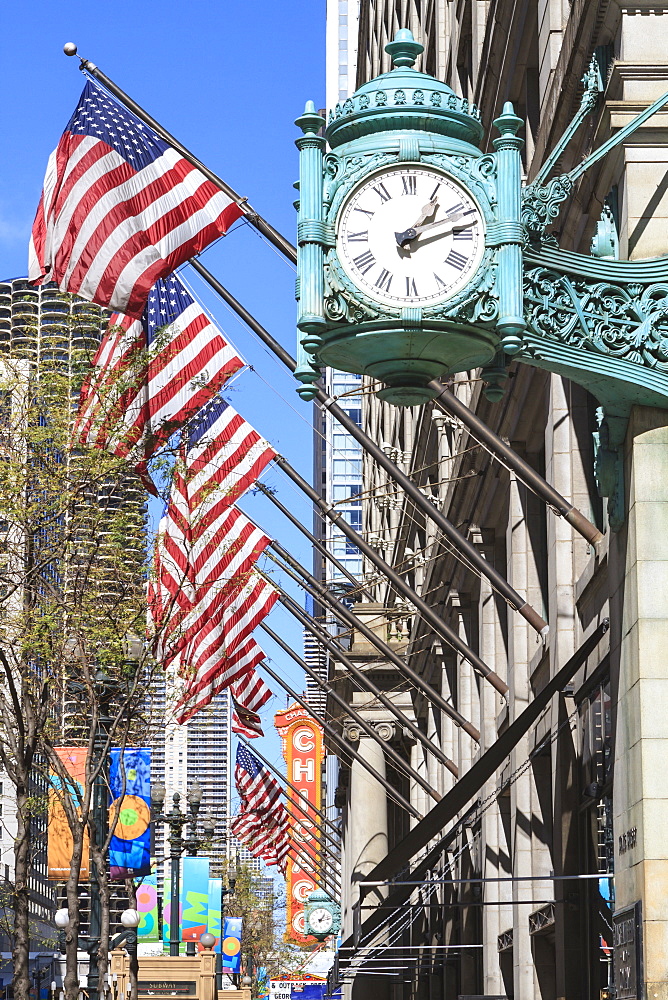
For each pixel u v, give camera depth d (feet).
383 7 211.41
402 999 178.50
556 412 78.48
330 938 331.36
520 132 97.50
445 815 77.00
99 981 98.48
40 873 322.75
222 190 74.90
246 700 129.80
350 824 183.52
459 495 115.14
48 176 76.69
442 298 44.37
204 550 96.53
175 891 173.68
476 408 102.01
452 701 145.79
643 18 51.39
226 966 266.36
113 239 75.00
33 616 88.53
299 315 44.70
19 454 87.56
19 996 87.56
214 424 93.91
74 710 109.19
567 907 74.74
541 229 45.96
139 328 85.87
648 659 46.98
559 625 77.36
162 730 116.26
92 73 76.38
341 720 184.55
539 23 84.94
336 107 46.39
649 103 49.80
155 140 76.13
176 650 94.48
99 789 97.50
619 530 50.62
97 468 86.69
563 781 76.02
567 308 46.52
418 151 45.11
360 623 128.98
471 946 113.80
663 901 45.47
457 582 128.88
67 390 86.79
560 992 75.25
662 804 46.11
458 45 127.95
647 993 44.98
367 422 270.46
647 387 47.14
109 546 90.02
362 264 44.68
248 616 101.14
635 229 48.65
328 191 45.27
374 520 247.91
